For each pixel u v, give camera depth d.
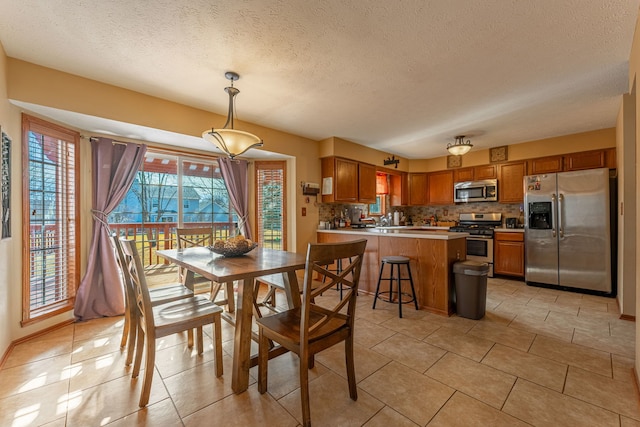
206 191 3.90
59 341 2.36
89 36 1.88
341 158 4.46
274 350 1.78
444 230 5.23
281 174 4.29
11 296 2.22
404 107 3.13
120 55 2.10
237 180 4.06
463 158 5.43
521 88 2.67
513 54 2.10
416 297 3.19
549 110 3.23
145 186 3.42
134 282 1.88
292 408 1.56
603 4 1.58
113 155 3.05
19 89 2.15
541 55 2.11
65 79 2.34
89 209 2.93
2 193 2.02
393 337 2.43
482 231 4.79
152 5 1.59
